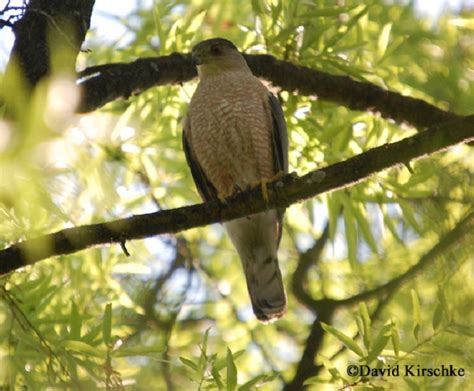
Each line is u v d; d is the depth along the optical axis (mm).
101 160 5238
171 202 11867
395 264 12305
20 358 7898
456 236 9453
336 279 13180
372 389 7691
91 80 9664
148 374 9773
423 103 10891
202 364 7613
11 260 7340
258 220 10422
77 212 7523
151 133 11211
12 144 4297
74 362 7559
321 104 11453
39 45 8117
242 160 10953
